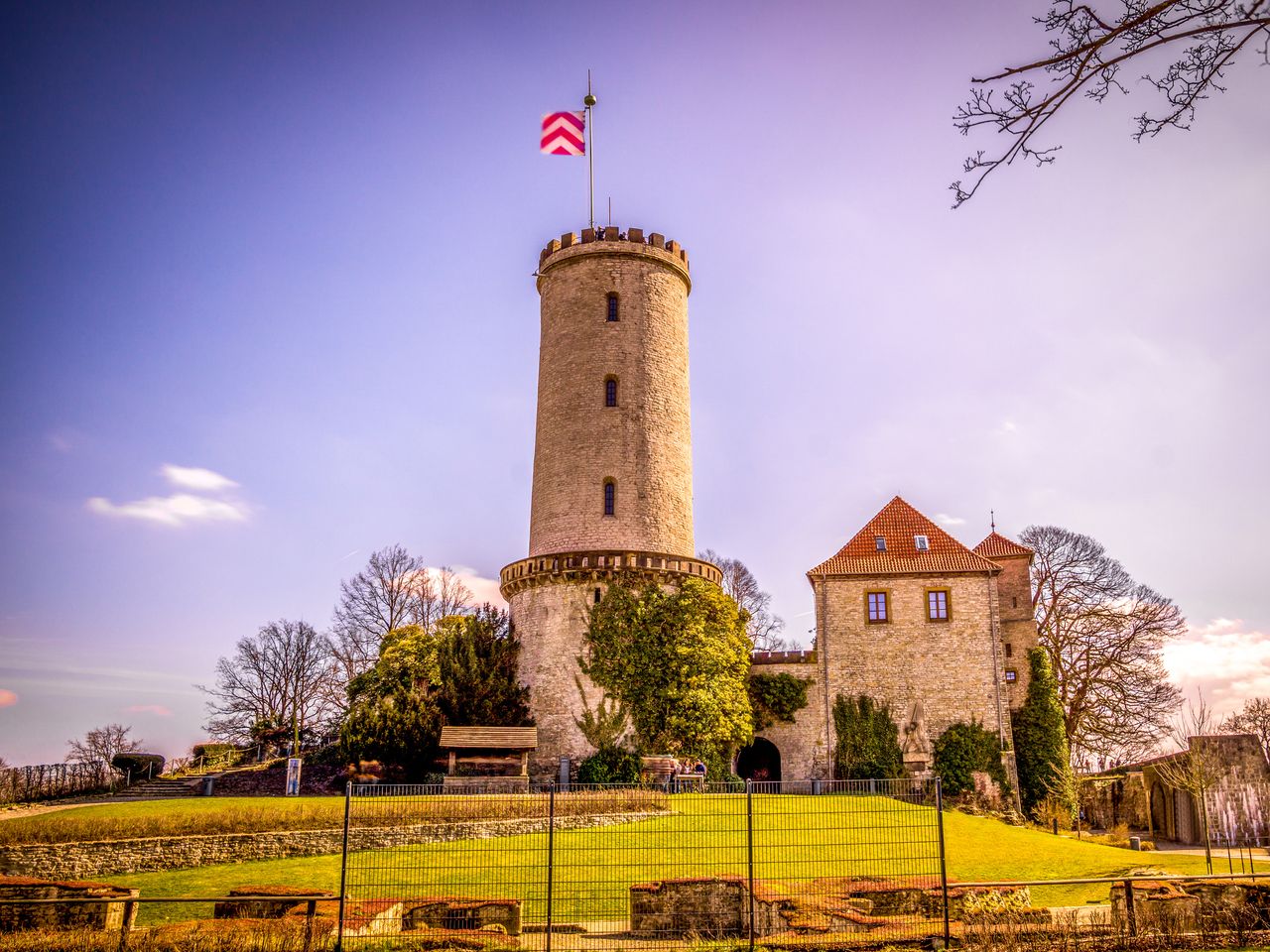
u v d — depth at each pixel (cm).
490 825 2680
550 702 4409
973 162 950
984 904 1802
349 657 6331
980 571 5019
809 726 4978
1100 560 5834
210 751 6091
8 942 1510
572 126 4766
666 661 4400
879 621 5053
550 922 1546
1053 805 4659
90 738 5972
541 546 4806
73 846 2358
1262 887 1825
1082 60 900
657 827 2725
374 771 4194
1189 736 4266
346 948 1537
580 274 5041
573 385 4900
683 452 5003
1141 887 1823
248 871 2380
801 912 1702
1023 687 5122
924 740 4722
